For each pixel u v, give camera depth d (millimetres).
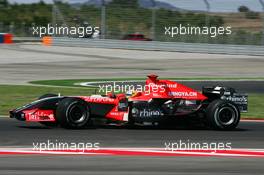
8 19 142000
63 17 97188
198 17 90750
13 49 85188
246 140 21609
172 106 23859
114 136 21609
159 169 16062
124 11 94750
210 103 24031
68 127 22844
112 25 93875
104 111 23375
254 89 43844
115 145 19750
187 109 24016
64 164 16516
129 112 23469
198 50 84000
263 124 26453
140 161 17172
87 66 62125
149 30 93062
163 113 23703
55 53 79312
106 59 71312
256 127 25281
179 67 62656
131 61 69000
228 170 16125
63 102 22672
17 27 125875
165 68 61250
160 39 91750
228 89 24609
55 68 59344
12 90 38812
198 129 24234
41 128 23188
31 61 67125
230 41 86375
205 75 54625
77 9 97375
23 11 151375
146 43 87375
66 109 22531
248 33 85312
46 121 23031
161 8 92938
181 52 84875
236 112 24062
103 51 84438
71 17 96750
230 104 23984
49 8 158000
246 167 16609
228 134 22953
